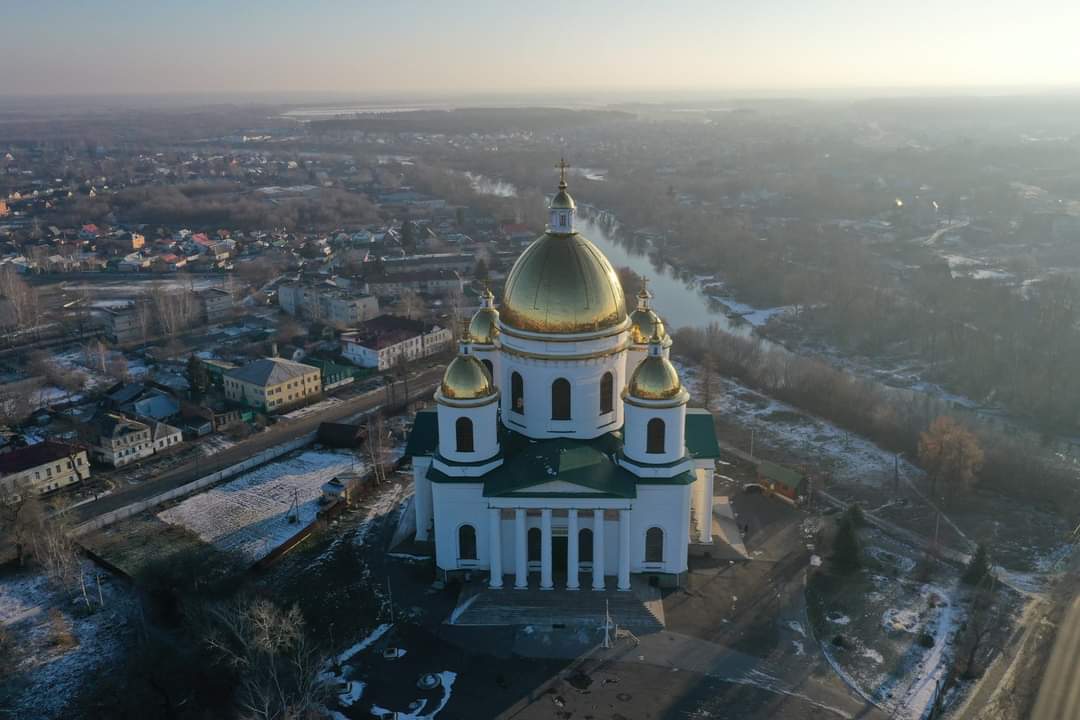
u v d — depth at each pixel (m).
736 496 116.94
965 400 159.62
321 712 75.25
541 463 91.38
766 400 156.00
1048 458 127.25
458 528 93.94
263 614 78.44
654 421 90.12
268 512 114.81
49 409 152.62
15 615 92.75
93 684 81.38
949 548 104.12
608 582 92.25
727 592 93.69
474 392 90.69
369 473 123.44
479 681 80.06
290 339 194.12
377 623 88.88
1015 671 81.56
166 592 92.75
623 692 78.44
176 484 124.50
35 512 102.94
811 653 83.81
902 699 77.69
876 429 138.88
